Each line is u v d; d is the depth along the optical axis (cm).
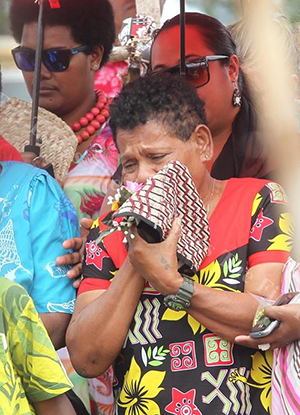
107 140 985
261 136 830
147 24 1025
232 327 685
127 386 704
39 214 809
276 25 795
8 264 790
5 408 620
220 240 714
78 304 746
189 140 714
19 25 988
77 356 721
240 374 692
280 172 795
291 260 705
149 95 710
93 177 964
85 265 758
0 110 948
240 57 856
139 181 705
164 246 673
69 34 977
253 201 727
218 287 702
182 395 686
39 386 660
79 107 1008
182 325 698
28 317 655
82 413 830
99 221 766
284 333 667
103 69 1189
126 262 710
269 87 808
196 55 873
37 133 927
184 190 691
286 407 671
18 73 1107
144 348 701
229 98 862
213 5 860
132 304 703
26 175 820
